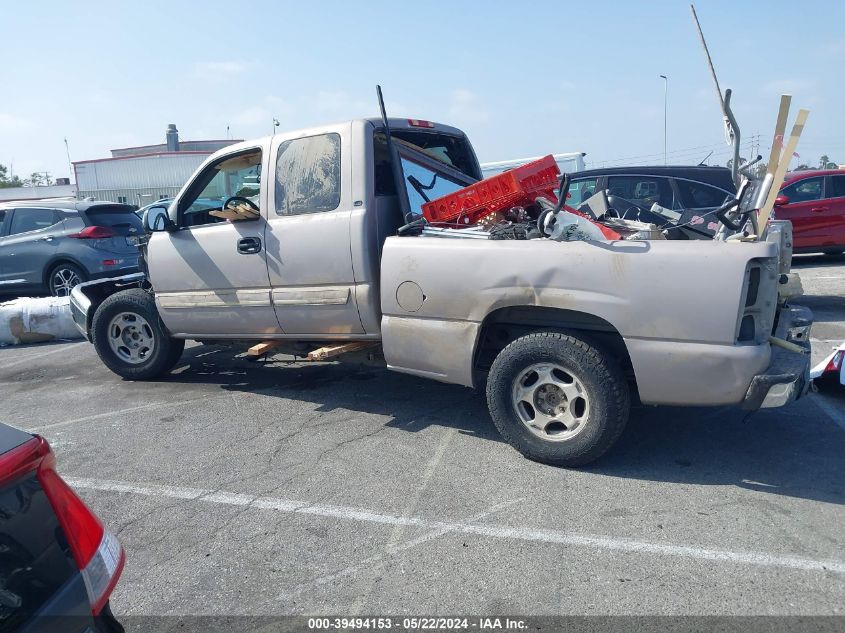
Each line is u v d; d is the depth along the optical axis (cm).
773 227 430
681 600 295
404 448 471
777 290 398
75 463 475
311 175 515
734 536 344
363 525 371
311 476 434
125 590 323
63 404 616
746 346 376
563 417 425
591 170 925
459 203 495
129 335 664
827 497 381
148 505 406
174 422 548
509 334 469
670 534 348
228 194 584
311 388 623
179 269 582
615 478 414
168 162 3083
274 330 551
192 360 748
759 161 446
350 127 503
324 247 503
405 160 538
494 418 443
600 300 399
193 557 348
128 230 1120
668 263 383
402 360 480
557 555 333
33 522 192
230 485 427
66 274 1081
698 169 870
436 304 452
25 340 943
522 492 400
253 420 543
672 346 386
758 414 513
